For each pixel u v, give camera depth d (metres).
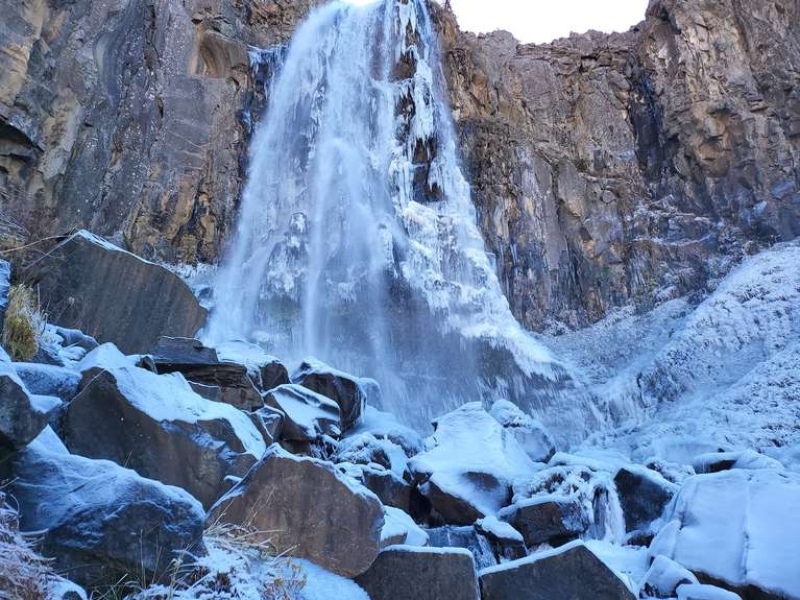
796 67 20.69
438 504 6.35
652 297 19.84
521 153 22.72
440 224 19.72
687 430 13.44
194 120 17.41
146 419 4.14
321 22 22.91
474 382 17.50
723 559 4.53
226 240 17.83
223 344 9.12
